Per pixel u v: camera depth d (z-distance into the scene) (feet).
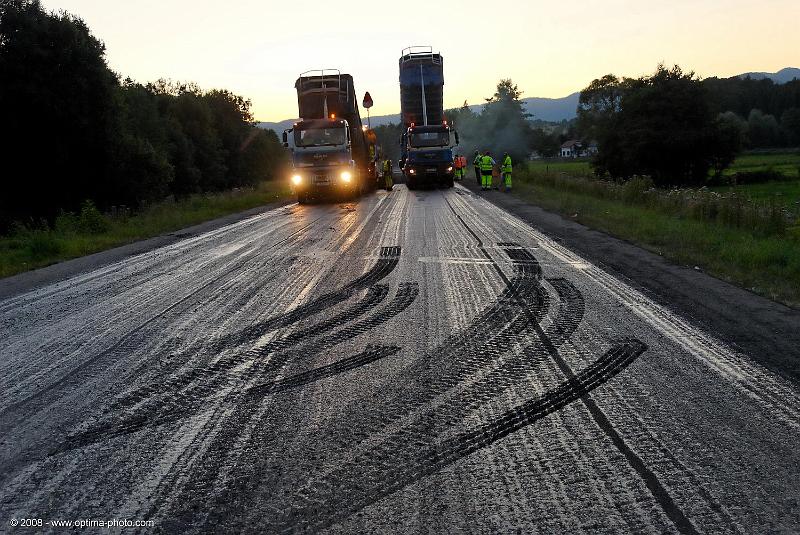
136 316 24.09
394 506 10.29
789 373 15.74
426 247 38.86
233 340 20.21
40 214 103.50
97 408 15.02
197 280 31.17
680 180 184.75
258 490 10.94
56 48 100.27
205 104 215.92
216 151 216.95
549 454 11.89
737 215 45.65
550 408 14.01
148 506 10.57
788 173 189.88
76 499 10.89
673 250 35.09
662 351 17.67
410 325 21.25
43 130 101.14
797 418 13.15
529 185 103.14
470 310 22.94
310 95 81.97
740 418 13.21
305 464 11.82
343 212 67.00
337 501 10.50
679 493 10.41
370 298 25.44
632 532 9.37
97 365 18.26
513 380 15.80
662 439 12.36
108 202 114.42
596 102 337.31
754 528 9.41
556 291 25.58
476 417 13.67
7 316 25.21
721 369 16.12
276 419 13.94
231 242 45.93
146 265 36.86
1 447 13.10
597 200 71.10
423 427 13.25
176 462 12.10
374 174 101.55
